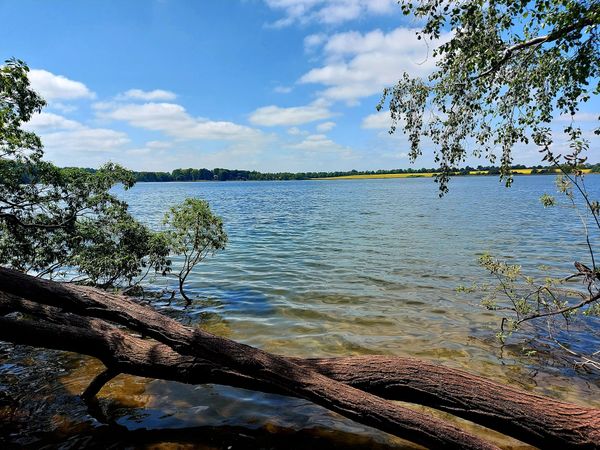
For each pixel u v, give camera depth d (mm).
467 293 9742
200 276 11891
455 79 6609
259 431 4129
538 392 5059
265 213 35656
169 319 4230
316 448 3850
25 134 7594
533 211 33750
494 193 68562
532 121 6676
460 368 5742
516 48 5840
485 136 6992
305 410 4555
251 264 13578
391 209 38625
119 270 8992
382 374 3697
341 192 83812
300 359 4109
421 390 3549
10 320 4227
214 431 4121
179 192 88062
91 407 4562
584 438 2984
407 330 7273
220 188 122562
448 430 3135
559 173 5445
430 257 14586
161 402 4691
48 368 5625
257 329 7332
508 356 6152
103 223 9594
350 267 12961
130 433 4059
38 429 4109
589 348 6430
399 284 10688
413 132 7297
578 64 5945
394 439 4023
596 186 67875
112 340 4441
